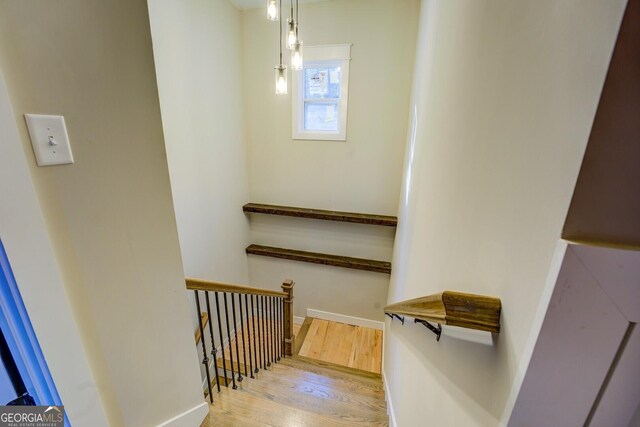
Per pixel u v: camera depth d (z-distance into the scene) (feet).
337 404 6.08
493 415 2.10
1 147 1.83
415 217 6.38
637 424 1.54
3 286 1.97
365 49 9.74
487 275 2.41
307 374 7.11
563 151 1.47
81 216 2.31
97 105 2.31
